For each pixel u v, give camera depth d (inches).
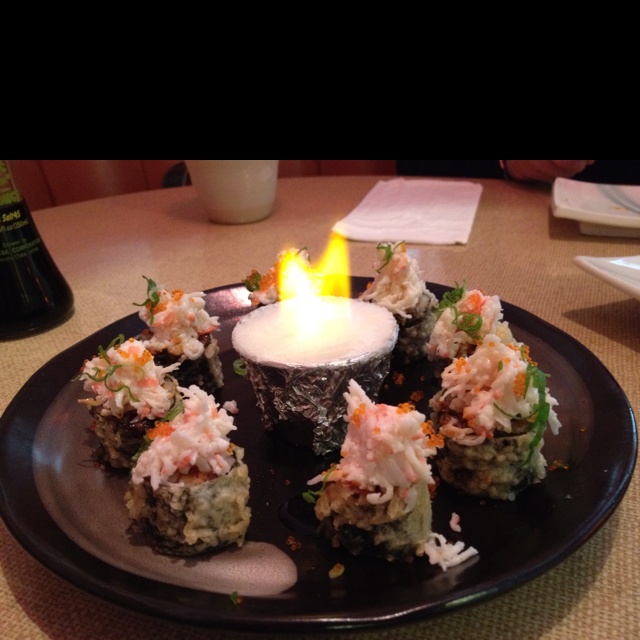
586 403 11.4
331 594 8.5
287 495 10.8
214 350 13.7
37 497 10.2
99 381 11.2
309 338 12.3
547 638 8.1
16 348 15.4
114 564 9.0
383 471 9.0
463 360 10.8
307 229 22.7
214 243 21.9
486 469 10.0
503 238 20.7
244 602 8.2
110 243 22.5
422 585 8.4
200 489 9.3
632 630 8.1
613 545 9.2
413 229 21.3
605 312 15.5
